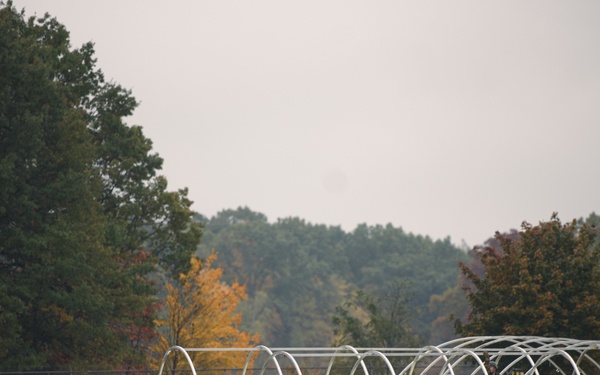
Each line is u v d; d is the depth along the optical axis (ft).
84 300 177.78
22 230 180.55
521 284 171.94
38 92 182.60
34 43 188.85
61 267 174.60
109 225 205.77
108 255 189.57
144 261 215.92
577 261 175.42
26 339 186.70
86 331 180.55
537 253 175.94
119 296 196.85
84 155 189.16
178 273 230.48
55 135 186.50
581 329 170.50
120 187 228.84
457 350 122.11
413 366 126.82
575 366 123.44
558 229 182.29
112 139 225.76
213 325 229.66
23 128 175.94
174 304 228.84
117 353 190.80
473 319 184.75
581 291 175.32
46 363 189.16
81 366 187.83
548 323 167.73
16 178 174.19
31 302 184.03
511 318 175.42
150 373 221.87
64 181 180.55
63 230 177.06
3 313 166.81
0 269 181.98
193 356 227.20
